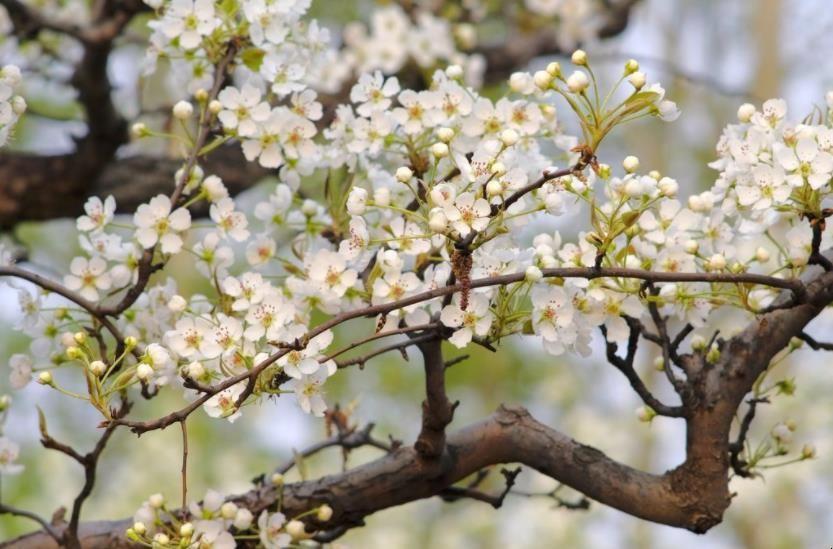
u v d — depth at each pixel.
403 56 4.33
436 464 3.43
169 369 3.38
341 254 3.33
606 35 4.77
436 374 3.38
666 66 4.31
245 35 3.44
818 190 3.32
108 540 3.46
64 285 3.42
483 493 3.46
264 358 3.30
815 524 5.59
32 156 3.84
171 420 3.27
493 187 3.27
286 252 3.50
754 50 7.30
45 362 3.51
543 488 5.39
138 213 3.39
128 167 3.88
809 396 5.14
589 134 3.28
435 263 3.38
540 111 3.39
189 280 4.55
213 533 3.38
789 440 3.44
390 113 3.40
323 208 3.45
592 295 3.34
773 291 3.40
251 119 3.42
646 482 3.41
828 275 3.35
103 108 3.79
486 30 5.85
